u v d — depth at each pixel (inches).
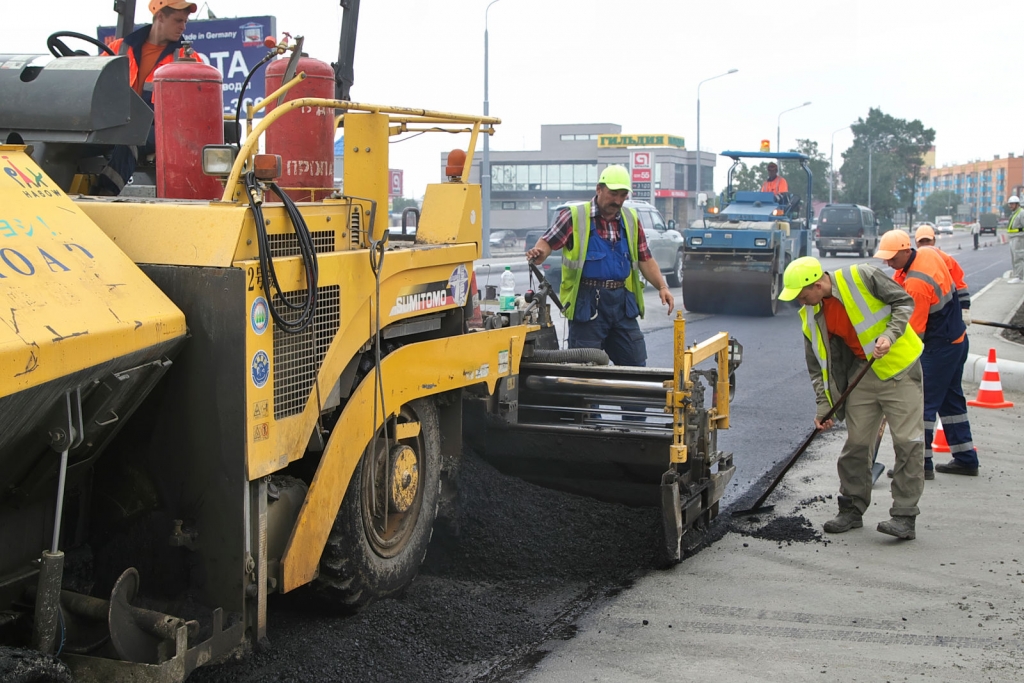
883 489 246.4
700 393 203.3
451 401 179.2
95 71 139.3
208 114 147.9
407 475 160.6
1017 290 800.3
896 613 169.0
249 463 120.5
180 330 117.3
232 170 122.3
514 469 214.4
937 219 3804.1
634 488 209.8
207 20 626.8
